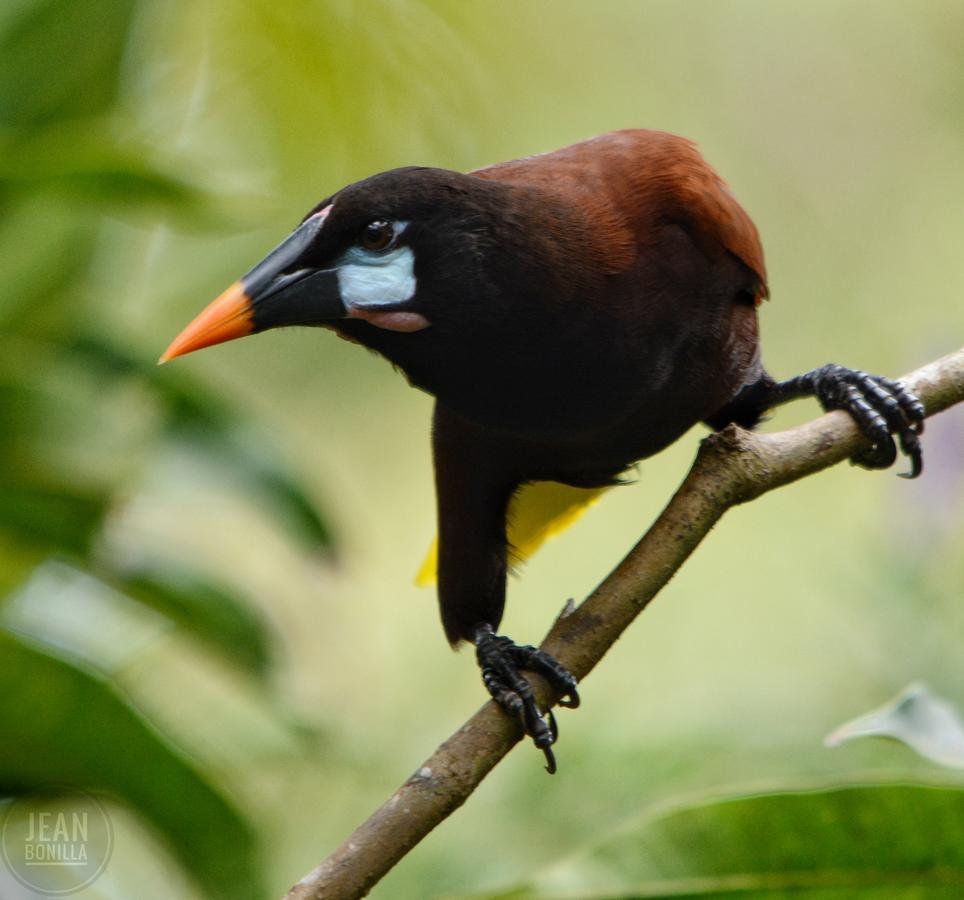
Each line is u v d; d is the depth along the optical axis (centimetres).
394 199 593
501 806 925
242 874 655
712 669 1062
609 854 502
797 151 1343
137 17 821
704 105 1334
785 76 1347
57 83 808
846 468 1180
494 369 614
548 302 604
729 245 666
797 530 1155
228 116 973
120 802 659
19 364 731
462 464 710
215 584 766
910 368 975
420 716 985
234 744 872
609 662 1077
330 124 989
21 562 766
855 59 1356
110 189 694
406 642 1027
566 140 1254
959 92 1348
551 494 765
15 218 755
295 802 890
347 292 597
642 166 664
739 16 1351
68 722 621
